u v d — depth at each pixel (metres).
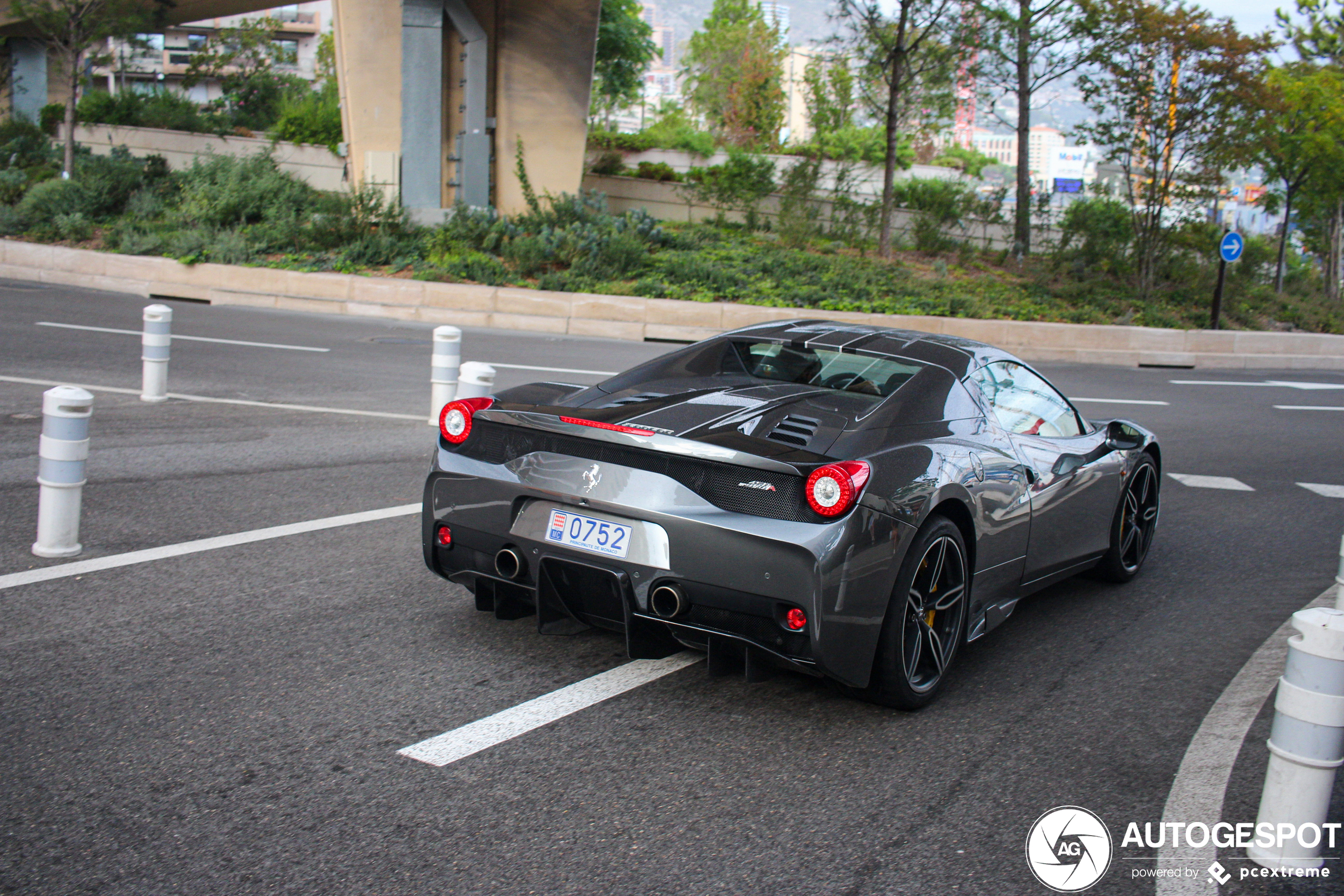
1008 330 17.97
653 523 3.37
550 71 23.19
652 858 2.66
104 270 18.25
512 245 19.11
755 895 2.52
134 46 29.78
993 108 24.50
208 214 20.70
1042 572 4.68
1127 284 23.59
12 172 23.50
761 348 4.40
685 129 38.25
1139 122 21.48
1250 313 22.64
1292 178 26.56
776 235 26.27
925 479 3.55
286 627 4.16
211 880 2.46
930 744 3.44
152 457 7.04
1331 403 13.87
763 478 3.27
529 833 2.75
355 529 5.62
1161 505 7.49
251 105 38.16
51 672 3.61
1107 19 20.50
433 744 3.24
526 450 3.66
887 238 23.72
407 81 21.80
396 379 10.99
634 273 18.91
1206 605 5.24
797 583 3.20
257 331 14.29
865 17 22.41
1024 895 2.57
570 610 3.63
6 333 12.24
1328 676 2.73
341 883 2.48
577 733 3.38
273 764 3.05
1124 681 4.13
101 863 2.50
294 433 8.09
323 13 75.25
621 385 4.24
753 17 47.16
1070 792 3.16
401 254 19.14
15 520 5.41
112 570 4.73
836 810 2.96
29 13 24.19
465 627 4.29
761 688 3.83
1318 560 6.16
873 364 4.19
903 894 2.55
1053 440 4.76
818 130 38.75
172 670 3.69
